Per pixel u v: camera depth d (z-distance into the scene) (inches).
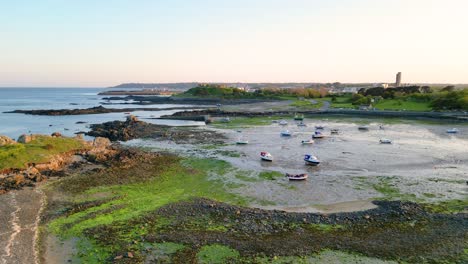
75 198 1360.7
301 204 1307.8
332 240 980.6
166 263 856.9
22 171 1654.8
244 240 979.9
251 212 1178.0
